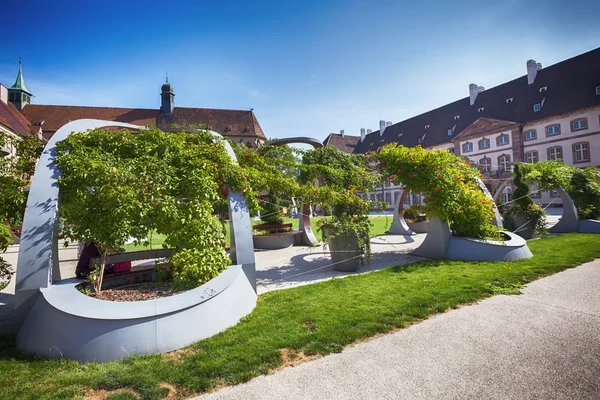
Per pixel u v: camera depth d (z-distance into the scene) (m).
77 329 3.06
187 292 3.60
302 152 8.23
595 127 27.64
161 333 3.16
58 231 3.87
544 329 3.41
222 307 3.66
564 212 11.52
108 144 4.48
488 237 7.46
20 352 3.19
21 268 3.45
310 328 3.60
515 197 10.91
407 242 10.95
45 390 2.50
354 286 5.27
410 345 3.15
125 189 3.81
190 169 4.61
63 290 3.43
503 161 33.78
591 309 3.93
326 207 6.95
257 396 2.40
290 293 5.04
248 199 5.22
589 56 30.62
